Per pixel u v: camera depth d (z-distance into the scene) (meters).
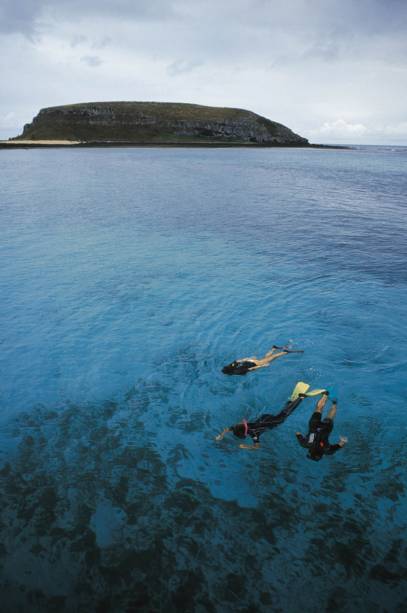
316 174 64.19
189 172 62.47
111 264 19.84
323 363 11.74
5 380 10.91
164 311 14.93
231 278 18.16
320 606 5.75
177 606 5.74
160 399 10.31
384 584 6.02
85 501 7.39
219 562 6.34
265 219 30.05
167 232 25.94
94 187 44.84
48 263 19.88
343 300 15.82
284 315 14.62
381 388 10.67
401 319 14.27
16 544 6.57
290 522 7.02
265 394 10.53
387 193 43.97
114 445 8.80
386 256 21.27
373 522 7.02
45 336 13.11
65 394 10.42
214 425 9.48
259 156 111.50
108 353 12.22
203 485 7.81
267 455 8.62
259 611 5.69
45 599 5.81
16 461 8.30
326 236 25.25
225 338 13.12
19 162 75.12
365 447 8.77
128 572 6.18
